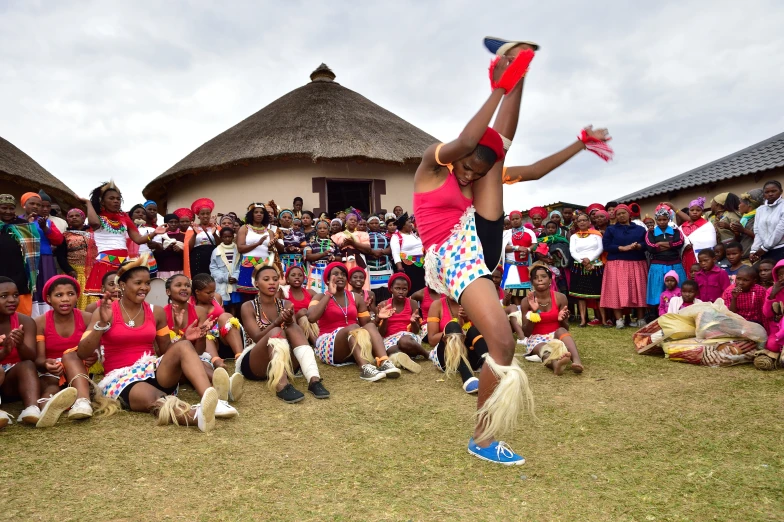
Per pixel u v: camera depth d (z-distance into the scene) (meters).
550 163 3.23
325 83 16.56
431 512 2.31
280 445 3.09
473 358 4.49
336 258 7.54
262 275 4.59
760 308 5.42
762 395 3.92
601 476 2.65
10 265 5.05
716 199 7.93
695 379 4.44
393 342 5.49
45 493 2.47
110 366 3.83
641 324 7.34
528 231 7.68
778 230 6.19
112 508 2.33
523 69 2.49
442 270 2.92
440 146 2.77
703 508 2.31
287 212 7.80
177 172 13.15
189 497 2.44
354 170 12.91
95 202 5.82
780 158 13.05
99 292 5.65
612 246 7.23
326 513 2.30
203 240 6.66
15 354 3.88
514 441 3.13
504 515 2.28
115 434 3.24
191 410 3.39
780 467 2.70
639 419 3.48
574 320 8.24
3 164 11.37
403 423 3.47
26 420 3.36
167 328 4.07
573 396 4.03
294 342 4.38
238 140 13.62
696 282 6.21
